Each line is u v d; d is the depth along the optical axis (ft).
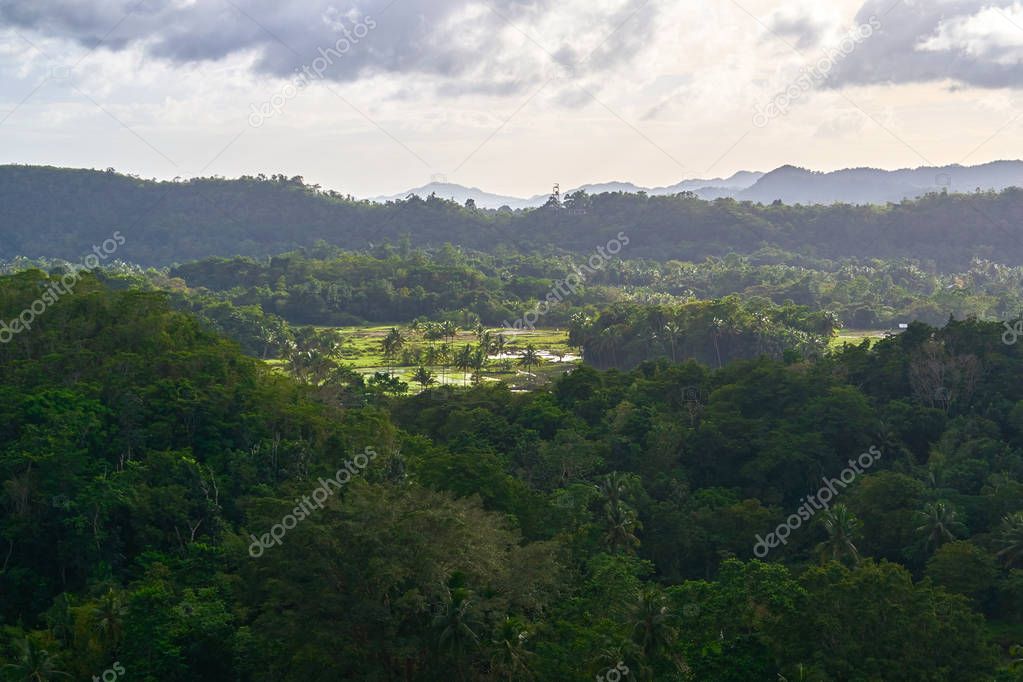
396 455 363.76
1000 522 349.41
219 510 338.95
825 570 262.26
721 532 366.02
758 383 476.95
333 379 620.90
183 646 254.88
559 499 342.03
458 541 231.30
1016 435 430.61
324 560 226.38
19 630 275.59
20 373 409.49
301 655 213.05
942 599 244.01
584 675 222.28
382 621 218.18
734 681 218.79
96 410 375.25
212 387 404.77
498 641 220.43
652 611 238.89
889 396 474.08
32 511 325.01
